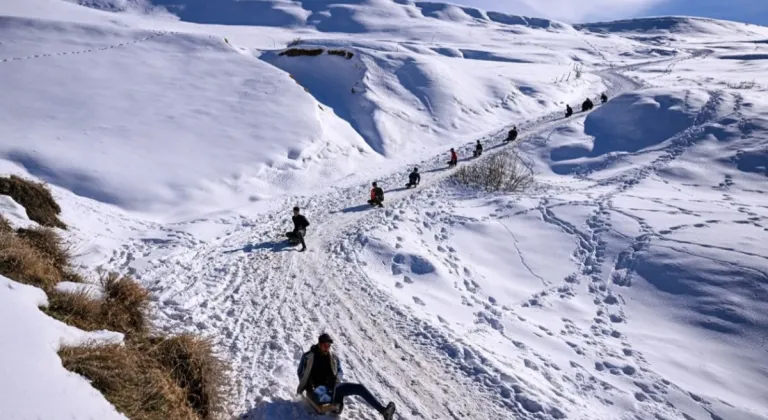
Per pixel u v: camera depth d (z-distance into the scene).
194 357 6.06
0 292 4.90
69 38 30.83
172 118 23.02
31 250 7.08
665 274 11.88
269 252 13.55
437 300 11.41
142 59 29.44
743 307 10.13
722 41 152.50
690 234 13.52
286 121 25.08
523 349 9.30
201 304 9.64
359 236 14.96
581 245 14.38
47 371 4.04
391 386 7.51
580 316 10.89
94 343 5.05
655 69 69.44
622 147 26.64
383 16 154.88
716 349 9.29
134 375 5.00
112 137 20.03
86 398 4.04
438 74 42.09
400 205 19.20
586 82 57.91
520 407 7.23
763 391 8.14
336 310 10.11
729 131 24.50
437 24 143.00
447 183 22.97
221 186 19.11
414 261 13.21
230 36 82.75
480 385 7.75
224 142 22.12
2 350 3.98
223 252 13.14
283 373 7.41
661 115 28.31
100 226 13.58
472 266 13.62
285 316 9.59
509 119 40.47
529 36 132.50
